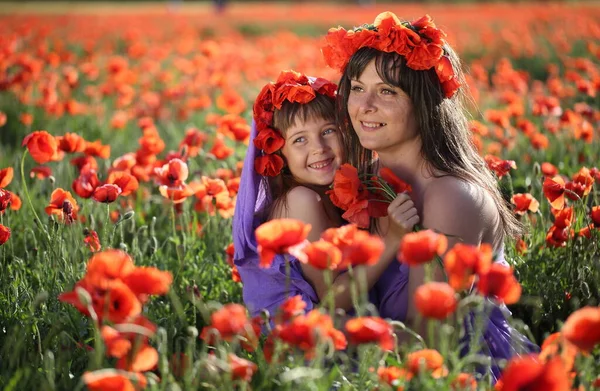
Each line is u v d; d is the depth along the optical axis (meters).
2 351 3.33
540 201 4.91
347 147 3.71
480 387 2.77
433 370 2.66
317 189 3.76
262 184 3.85
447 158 3.53
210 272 4.49
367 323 2.50
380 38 3.42
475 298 2.59
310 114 3.65
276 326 2.79
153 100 9.18
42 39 15.73
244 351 3.37
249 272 3.72
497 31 20.48
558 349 2.80
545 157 6.58
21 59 8.92
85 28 21.02
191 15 30.94
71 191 5.55
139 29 21.25
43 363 3.15
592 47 10.29
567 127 6.90
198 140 5.59
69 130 8.36
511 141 6.63
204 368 2.89
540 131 7.64
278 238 2.71
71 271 3.89
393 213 3.27
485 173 3.74
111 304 2.65
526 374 2.22
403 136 3.49
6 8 40.62
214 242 4.81
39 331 3.52
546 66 13.98
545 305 3.93
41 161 4.41
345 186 3.31
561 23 20.56
